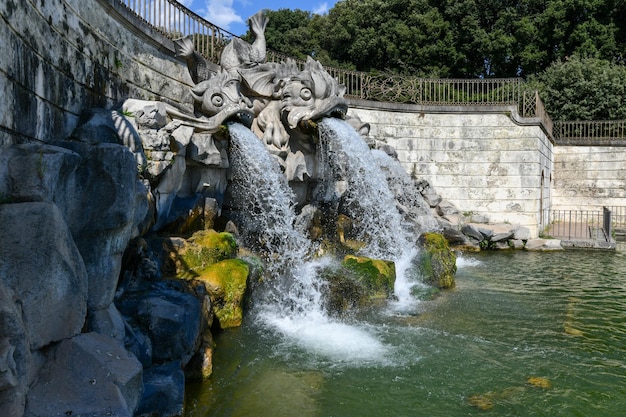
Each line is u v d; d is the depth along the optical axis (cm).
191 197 920
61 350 415
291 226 1041
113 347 453
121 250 526
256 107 1111
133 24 1027
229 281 760
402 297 1017
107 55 932
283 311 845
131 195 514
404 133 2025
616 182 2478
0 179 423
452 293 1100
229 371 627
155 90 1147
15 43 569
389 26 3195
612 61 3048
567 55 3175
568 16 3122
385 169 1502
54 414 370
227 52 1132
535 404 578
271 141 1085
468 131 2025
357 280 935
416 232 1420
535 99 2089
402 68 3164
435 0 3192
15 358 355
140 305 574
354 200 1227
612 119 2733
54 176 445
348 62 3316
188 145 895
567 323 885
